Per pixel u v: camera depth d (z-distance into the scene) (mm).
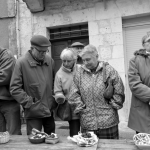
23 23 4605
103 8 4141
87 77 1899
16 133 2406
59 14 4375
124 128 3758
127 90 4199
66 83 2223
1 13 4695
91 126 1830
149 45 2006
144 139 1485
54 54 4758
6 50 2426
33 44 2084
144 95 1859
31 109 2109
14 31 4664
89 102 1859
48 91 2252
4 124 2490
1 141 1604
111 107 1858
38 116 2141
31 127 2170
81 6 4250
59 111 2240
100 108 1835
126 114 4141
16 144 1589
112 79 1816
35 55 2139
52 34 4660
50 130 2420
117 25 4090
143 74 1950
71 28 4543
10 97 2393
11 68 2328
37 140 1580
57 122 4430
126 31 4250
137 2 3965
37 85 2139
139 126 1952
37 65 2195
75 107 1962
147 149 1350
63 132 3689
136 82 1927
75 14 4293
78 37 4508
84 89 1873
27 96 2100
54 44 4750
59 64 4738
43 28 4480
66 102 2191
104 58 4188
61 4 4352
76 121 2244
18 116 2482
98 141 1591
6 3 4664
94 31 4211
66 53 2207
